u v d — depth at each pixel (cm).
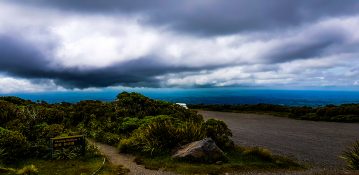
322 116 2853
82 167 1035
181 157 1135
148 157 1194
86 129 1764
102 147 1431
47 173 963
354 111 2809
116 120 1842
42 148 1209
